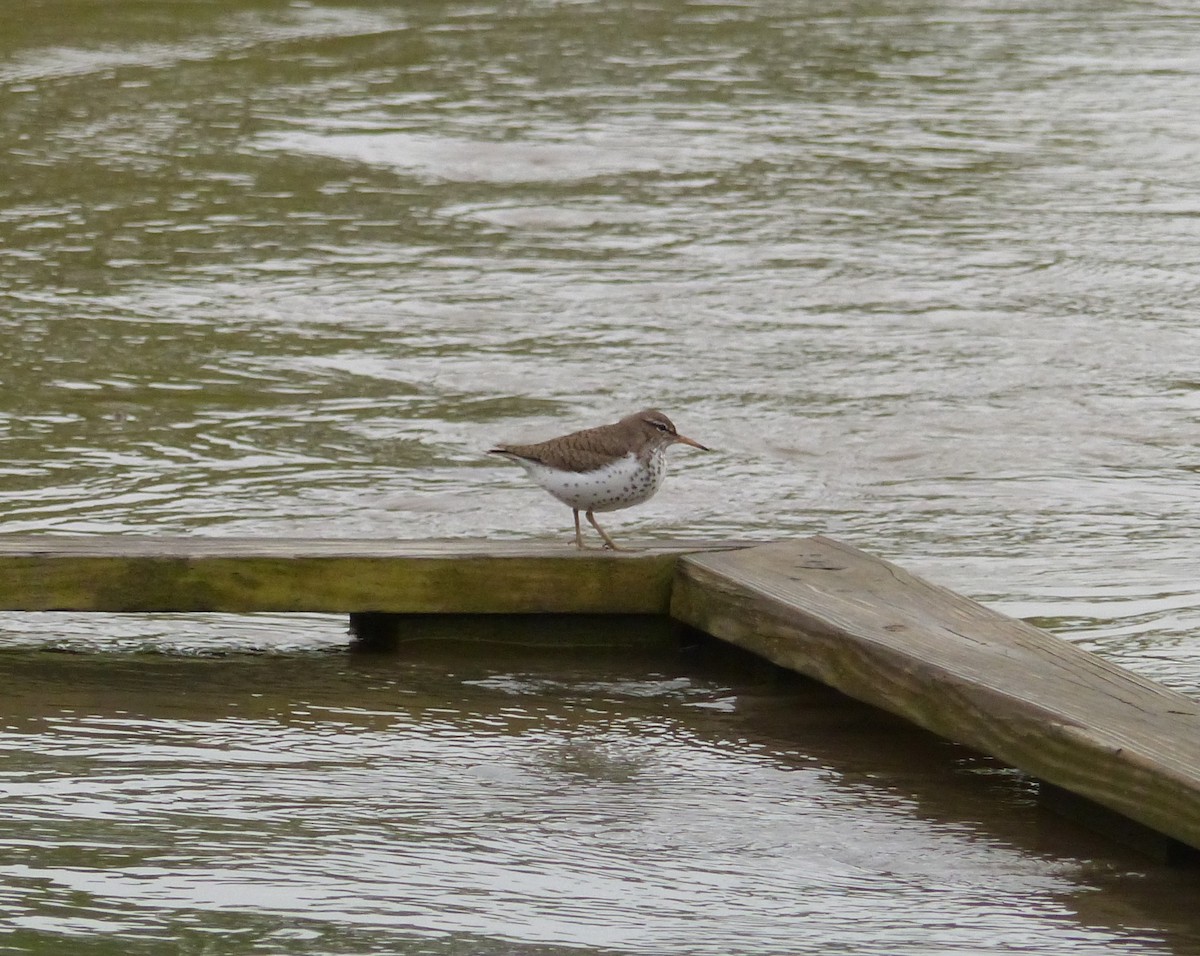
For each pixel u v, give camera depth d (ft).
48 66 97.45
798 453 51.67
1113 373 58.95
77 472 48.60
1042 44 107.65
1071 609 39.47
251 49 102.37
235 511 45.85
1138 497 48.03
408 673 35.68
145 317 63.21
